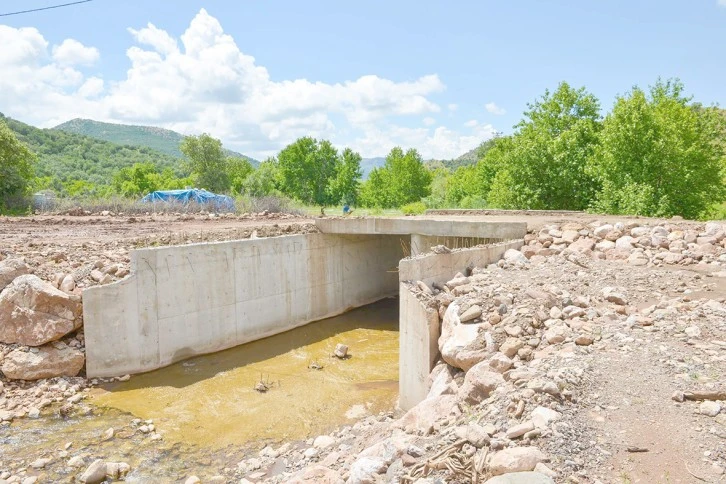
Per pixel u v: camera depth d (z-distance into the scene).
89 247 15.09
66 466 8.59
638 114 21.02
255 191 65.31
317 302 19.16
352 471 5.27
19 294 11.94
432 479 4.46
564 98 29.64
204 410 11.16
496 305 9.16
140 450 9.27
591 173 23.52
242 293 16.12
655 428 4.83
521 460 4.27
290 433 10.02
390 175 65.12
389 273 23.38
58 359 11.98
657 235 12.75
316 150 72.00
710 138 23.98
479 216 20.88
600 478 4.15
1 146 31.89
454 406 6.68
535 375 6.18
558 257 12.67
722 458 4.28
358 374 13.50
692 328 7.27
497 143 45.84
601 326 7.90
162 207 28.19
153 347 13.66
